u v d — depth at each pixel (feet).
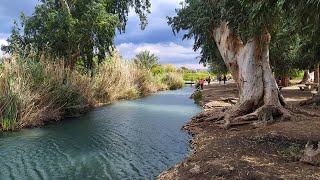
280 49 84.23
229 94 97.40
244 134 35.45
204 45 57.00
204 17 46.85
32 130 46.52
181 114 63.10
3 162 30.83
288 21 31.58
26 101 48.73
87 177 26.63
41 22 75.72
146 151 34.91
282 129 35.40
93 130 46.83
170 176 23.90
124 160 31.48
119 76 94.84
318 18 24.66
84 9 73.92
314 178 20.03
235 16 40.47
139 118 58.18
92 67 82.23
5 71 49.85
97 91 82.43
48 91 54.85
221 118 47.01
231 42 48.16
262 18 27.37
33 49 66.13
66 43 74.08
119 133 44.50
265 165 23.03
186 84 189.98
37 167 29.35
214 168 22.90
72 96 60.80
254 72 45.93
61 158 32.17
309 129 34.68
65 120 55.62
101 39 76.74
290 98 74.23
